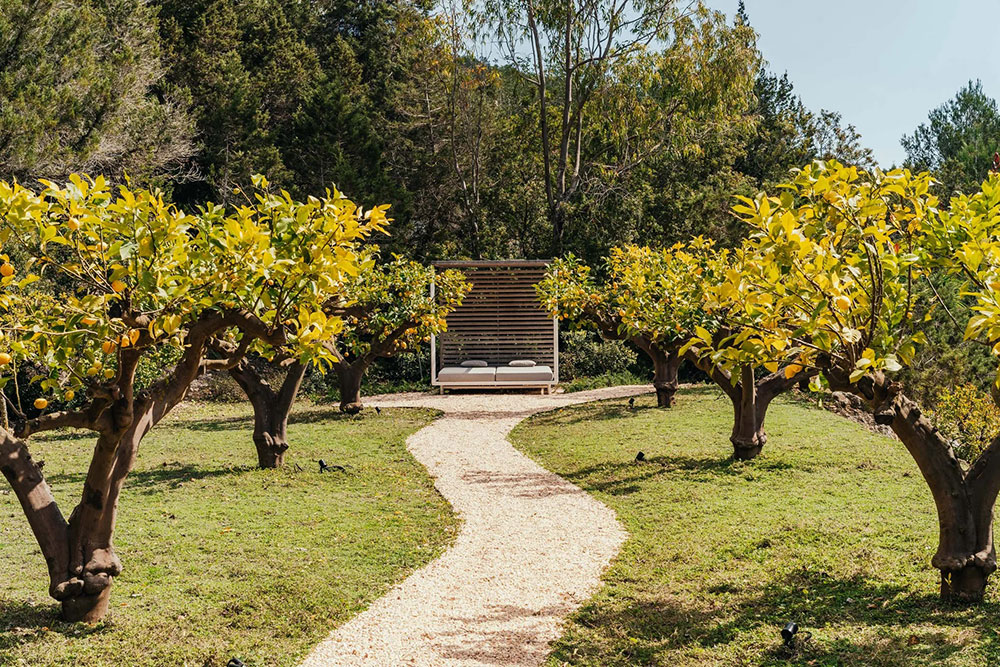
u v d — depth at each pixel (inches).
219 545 347.6
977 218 229.5
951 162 1427.2
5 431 253.8
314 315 250.2
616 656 246.4
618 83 1150.3
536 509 425.1
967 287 266.7
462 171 1293.1
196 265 248.1
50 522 257.6
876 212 233.8
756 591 290.2
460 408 813.9
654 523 387.2
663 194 1139.3
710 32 1126.4
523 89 1425.9
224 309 265.0
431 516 411.2
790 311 239.0
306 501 430.6
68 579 257.1
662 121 1197.1
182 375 276.8
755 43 1139.9
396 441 622.2
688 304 466.9
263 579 308.7
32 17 753.6
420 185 1293.1
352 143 1176.8
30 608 273.4
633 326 532.1
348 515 405.4
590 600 295.0
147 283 227.1
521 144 1305.4
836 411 691.4
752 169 1397.6
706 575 311.4
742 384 494.6
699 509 402.6
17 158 708.0
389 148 1302.9
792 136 1423.5
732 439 507.8
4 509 411.2
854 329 231.0
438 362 1007.6
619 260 683.4
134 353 240.7
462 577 322.7
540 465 539.8
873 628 246.7
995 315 207.6
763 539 346.3
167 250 239.5
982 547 261.6
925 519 366.0
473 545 364.5
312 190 1184.2
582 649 253.0
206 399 887.7
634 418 685.3
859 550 325.1
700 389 849.5
